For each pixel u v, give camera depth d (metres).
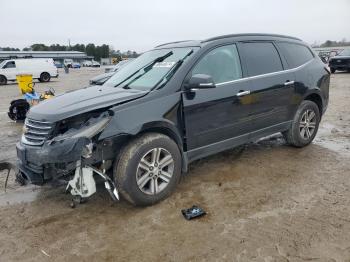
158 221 3.57
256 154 5.56
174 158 3.99
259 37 5.12
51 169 3.64
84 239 3.31
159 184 3.96
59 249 3.18
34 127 3.74
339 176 4.56
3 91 20.30
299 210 3.67
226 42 4.66
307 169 4.84
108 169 3.76
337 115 8.76
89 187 3.55
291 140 5.66
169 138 3.94
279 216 3.56
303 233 3.23
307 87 5.55
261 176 4.64
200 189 4.29
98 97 3.98
